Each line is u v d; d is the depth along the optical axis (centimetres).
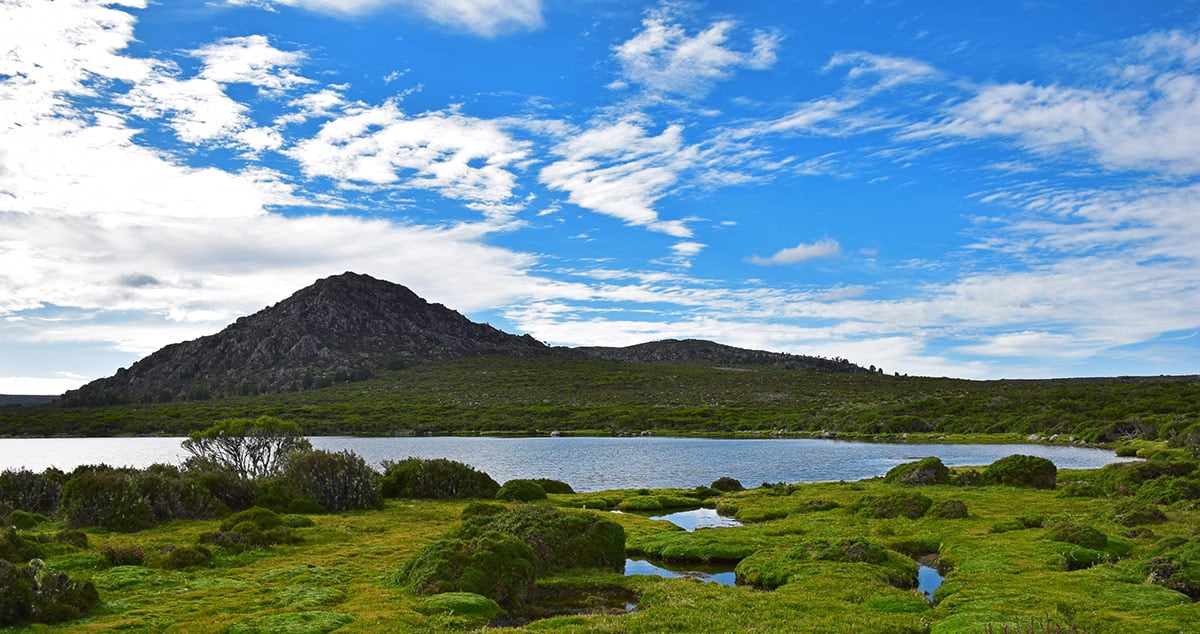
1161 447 10400
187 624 2386
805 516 5047
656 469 10431
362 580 3086
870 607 2627
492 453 14012
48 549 3500
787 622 2430
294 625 2362
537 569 3331
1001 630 2178
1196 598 2614
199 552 3469
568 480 9125
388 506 5750
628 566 3756
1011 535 3897
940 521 4525
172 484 4919
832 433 19162
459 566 2877
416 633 2314
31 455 15038
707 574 3559
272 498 5284
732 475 9556
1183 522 4000
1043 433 15262
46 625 2364
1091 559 3266
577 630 2383
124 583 2959
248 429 6881
